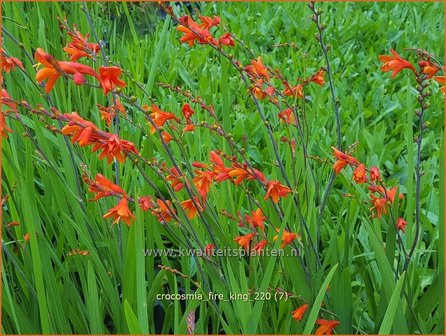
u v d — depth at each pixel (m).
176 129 2.43
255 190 3.21
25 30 3.48
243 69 2.35
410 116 2.15
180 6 5.89
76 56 2.13
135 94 3.83
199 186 2.06
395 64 2.04
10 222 2.51
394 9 6.36
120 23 5.34
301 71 4.79
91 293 1.89
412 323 2.12
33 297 2.22
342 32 5.66
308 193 2.38
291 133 2.55
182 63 4.90
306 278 2.15
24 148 2.93
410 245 2.23
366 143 3.79
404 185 3.49
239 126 3.84
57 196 2.33
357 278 2.65
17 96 3.08
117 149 1.76
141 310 1.76
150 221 2.41
